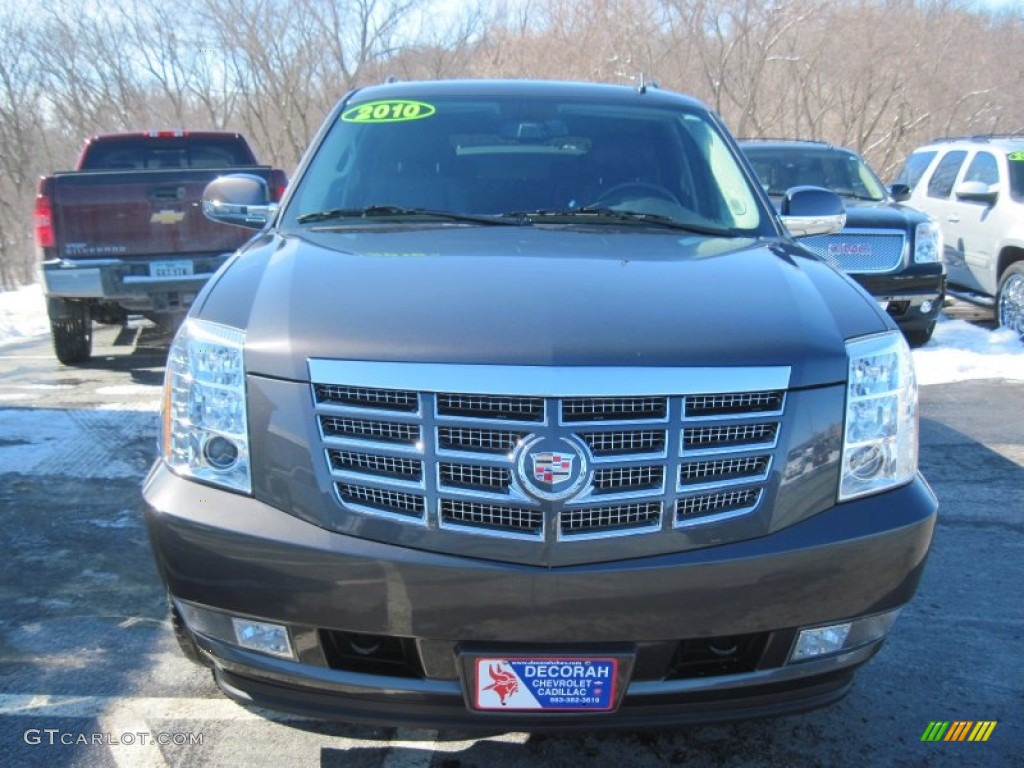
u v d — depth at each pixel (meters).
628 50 21.72
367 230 3.21
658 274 2.63
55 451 5.31
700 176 3.72
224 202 3.98
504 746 2.72
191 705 2.89
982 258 9.43
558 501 2.10
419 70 23.58
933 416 6.23
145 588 3.67
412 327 2.23
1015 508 4.62
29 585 3.68
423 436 2.13
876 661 3.22
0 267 23.62
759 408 2.24
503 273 2.56
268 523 2.20
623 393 2.13
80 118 24.05
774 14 21.08
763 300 2.48
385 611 2.15
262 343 2.28
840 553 2.24
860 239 7.95
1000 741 2.78
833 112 23.41
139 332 9.51
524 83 4.15
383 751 2.69
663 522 2.16
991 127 23.88
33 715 2.82
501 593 2.12
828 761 2.68
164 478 2.37
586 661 2.16
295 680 2.25
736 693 2.28
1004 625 3.48
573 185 3.62
